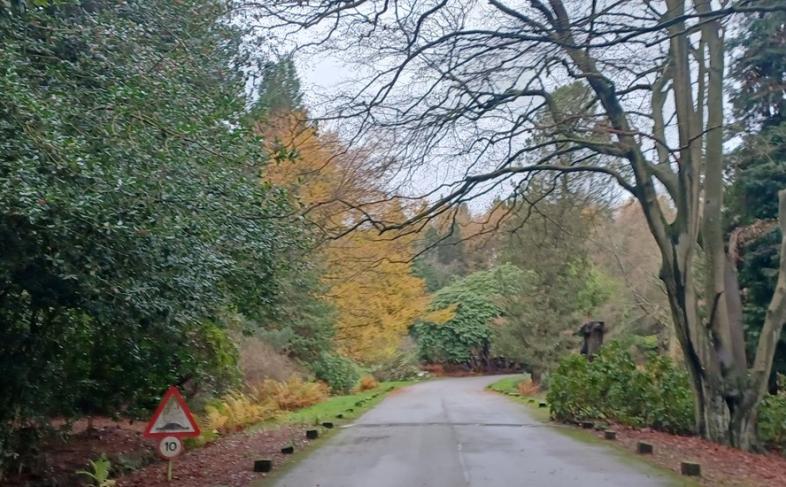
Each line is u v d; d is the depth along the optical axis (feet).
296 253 42.04
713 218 48.65
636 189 50.37
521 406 81.10
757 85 61.16
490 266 183.21
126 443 41.39
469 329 176.45
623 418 53.98
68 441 37.55
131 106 25.77
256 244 34.14
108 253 25.73
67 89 27.20
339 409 75.77
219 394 58.39
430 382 159.43
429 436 49.47
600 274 112.78
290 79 43.83
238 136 30.63
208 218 28.76
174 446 33.09
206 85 33.91
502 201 54.29
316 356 98.43
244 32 38.81
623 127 48.52
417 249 87.71
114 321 29.71
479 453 40.68
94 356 39.11
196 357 46.80
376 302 89.35
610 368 56.54
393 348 128.47
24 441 31.37
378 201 43.96
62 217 23.44
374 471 34.86
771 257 59.88
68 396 36.78
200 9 34.58
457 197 46.91
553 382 60.90
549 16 45.19
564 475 33.22
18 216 23.07
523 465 36.24
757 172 59.77
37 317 31.53
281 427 57.72
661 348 108.17
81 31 28.45
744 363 48.75
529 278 107.14
